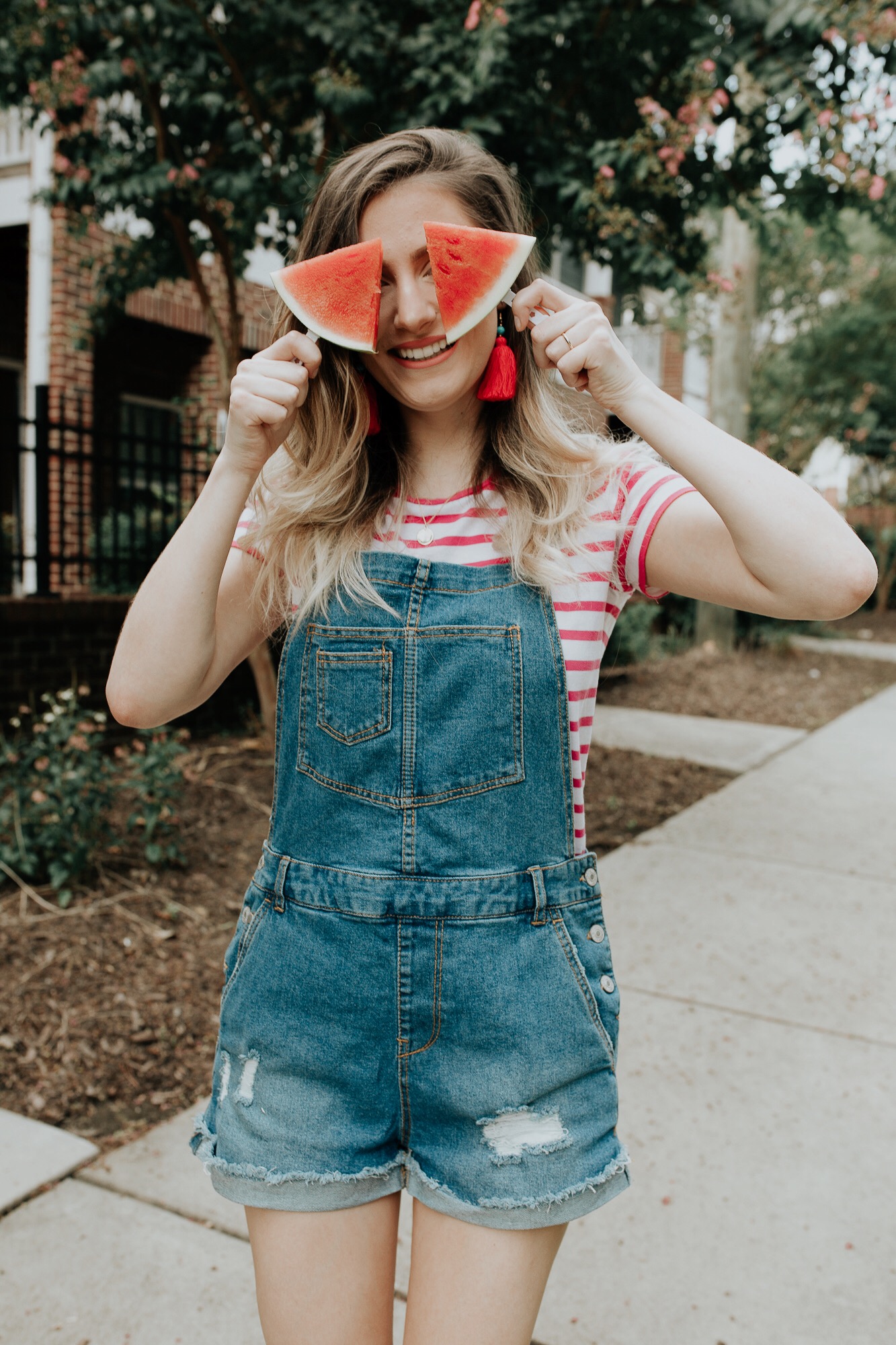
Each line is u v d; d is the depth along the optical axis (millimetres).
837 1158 2488
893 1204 2322
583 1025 1255
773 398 12734
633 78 4656
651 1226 2250
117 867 4062
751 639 11180
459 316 1245
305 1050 1263
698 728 7609
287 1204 1245
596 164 4410
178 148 4816
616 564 1357
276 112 4816
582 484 1333
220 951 3457
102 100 4770
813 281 12312
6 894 3758
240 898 3877
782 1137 2572
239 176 4566
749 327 10617
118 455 6016
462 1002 1227
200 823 4625
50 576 5715
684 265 5305
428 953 1234
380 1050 1257
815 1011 3232
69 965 3242
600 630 1330
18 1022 2926
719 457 1179
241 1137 1283
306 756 1305
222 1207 2283
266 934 1308
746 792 5871
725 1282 2086
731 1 4094
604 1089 1282
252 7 4254
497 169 1373
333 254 1271
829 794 5863
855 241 12438
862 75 4375
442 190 1306
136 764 4152
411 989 1237
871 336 12273
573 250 5230
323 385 1381
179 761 5477
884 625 15500
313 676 1300
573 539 1309
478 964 1227
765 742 7180
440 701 1251
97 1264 2102
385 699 1258
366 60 4367
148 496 6840
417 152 1313
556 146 4523
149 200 4871
